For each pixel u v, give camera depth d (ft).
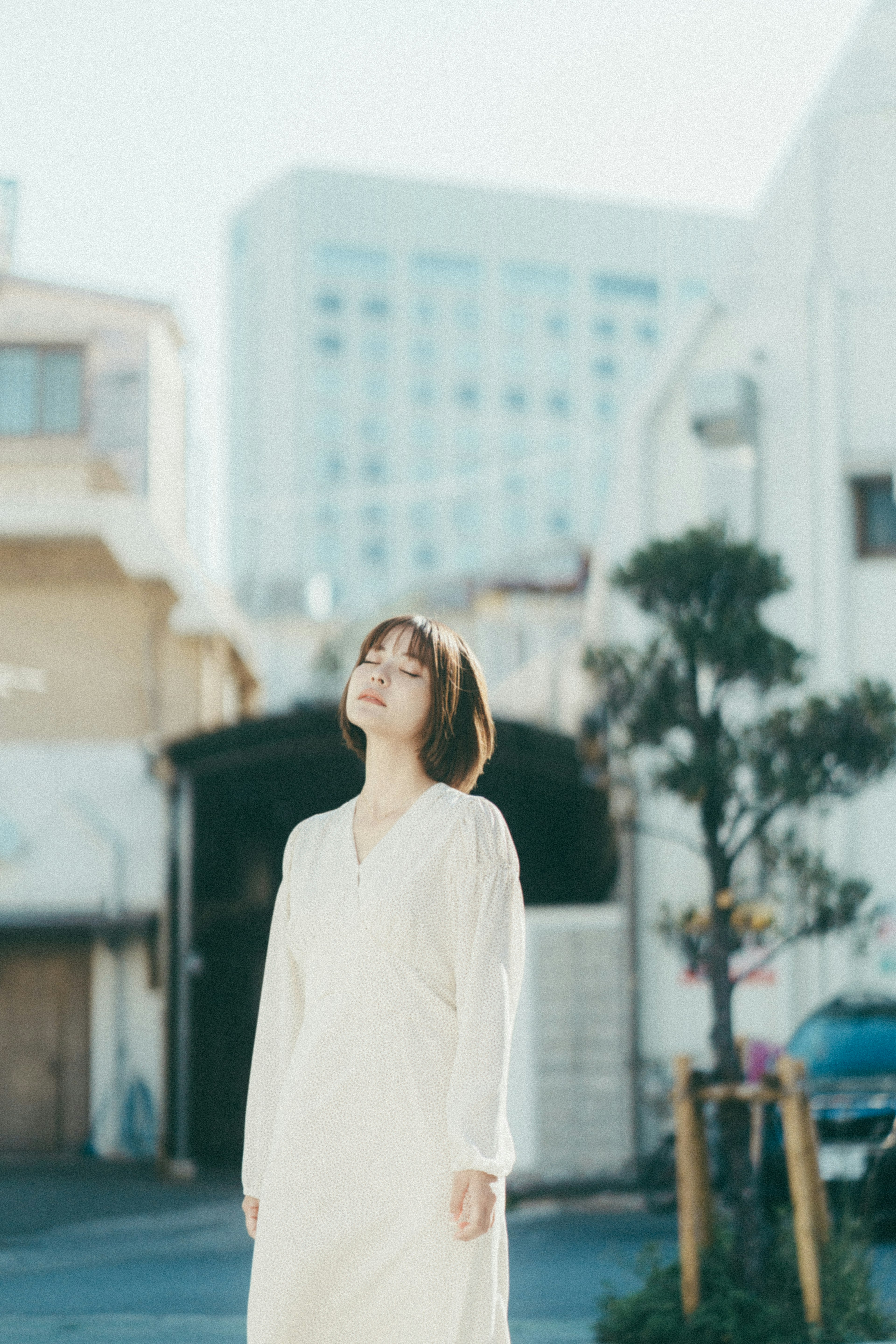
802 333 50.90
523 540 335.88
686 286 355.36
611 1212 44.06
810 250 51.31
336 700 77.56
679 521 51.98
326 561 325.42
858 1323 21.83
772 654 24.18
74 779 62.75
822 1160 33.50
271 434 331.57
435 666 9.52
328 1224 8.78
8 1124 60.59
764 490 50.62
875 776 24.25
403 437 333.62
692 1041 49.80
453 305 340.80
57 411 74.95
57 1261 34.68
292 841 9.74
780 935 24.66
